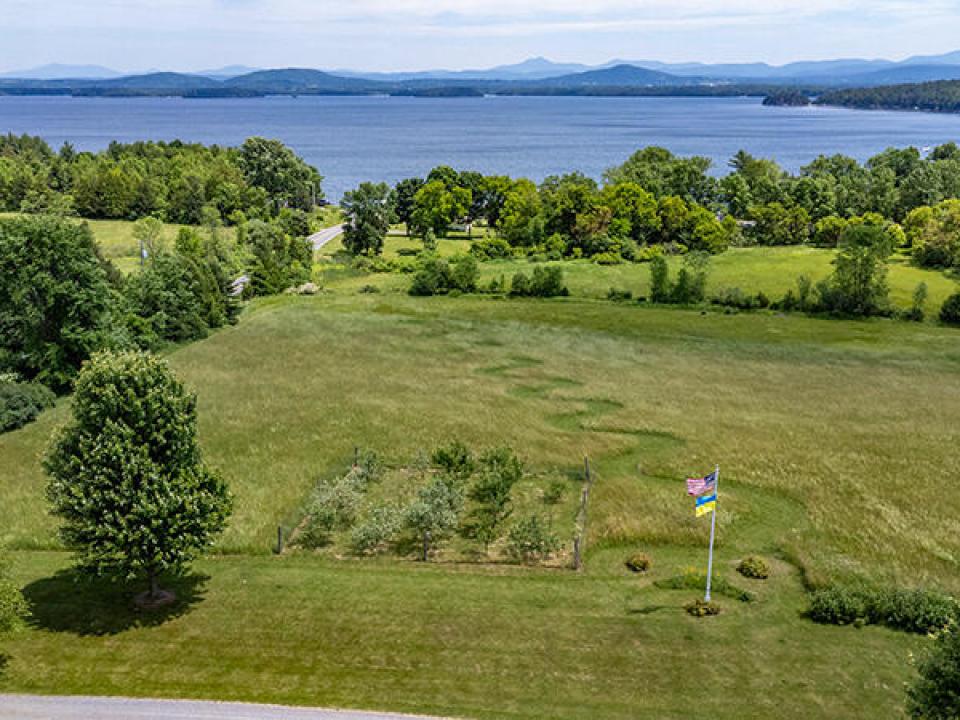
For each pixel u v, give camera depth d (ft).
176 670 88.63
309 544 127.44
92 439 99.66
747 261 385.29
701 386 217.97
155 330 265.13
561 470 158.71
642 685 86.94
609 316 300.81
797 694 85.61
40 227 212.64
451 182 527.40
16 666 88.89
